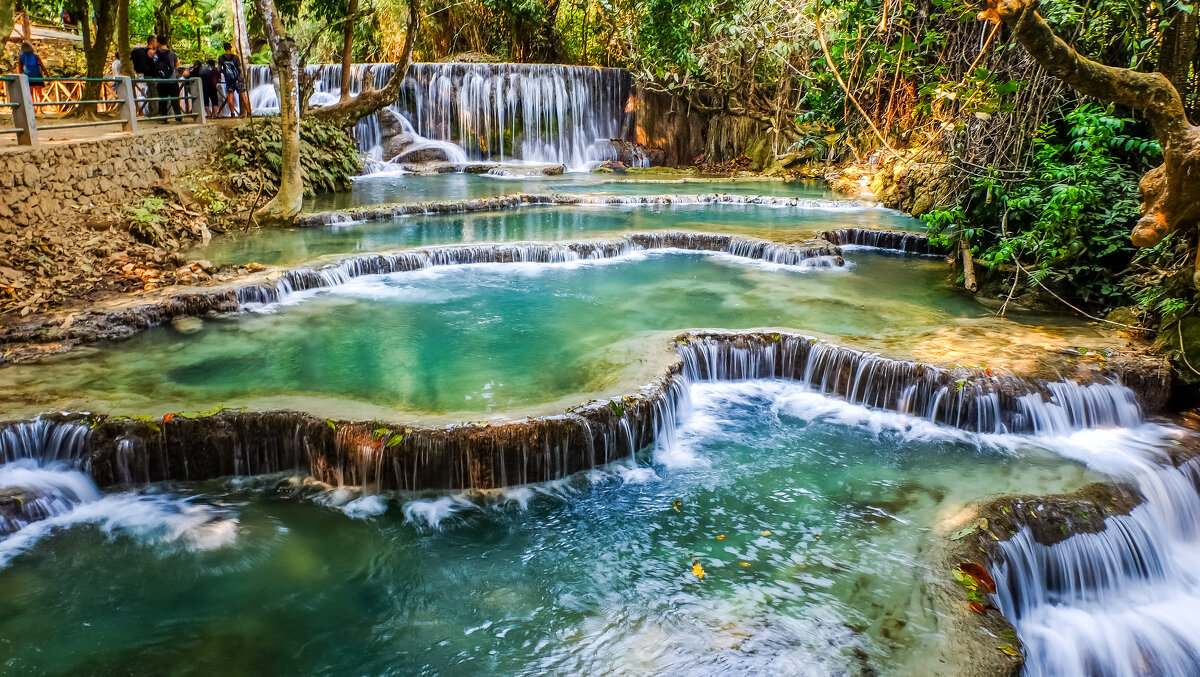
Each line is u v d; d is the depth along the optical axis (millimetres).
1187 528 6164
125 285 9445
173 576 4887
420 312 9273
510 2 25531
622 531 5438
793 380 7961
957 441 6703
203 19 28297
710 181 21312
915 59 8617
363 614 4613
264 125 17047
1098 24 8266
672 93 24453
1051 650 4773
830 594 4703
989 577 4691
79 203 10961
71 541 5191
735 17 19406
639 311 9281
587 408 6180
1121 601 5340
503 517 5578
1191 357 7188
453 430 5766
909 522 5480
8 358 7273
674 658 4199
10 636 4348
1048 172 8516
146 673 4121
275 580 4879
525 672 4152
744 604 4641
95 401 6250
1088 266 8766
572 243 11961
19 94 9836
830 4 8344
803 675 4012
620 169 23750
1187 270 7391
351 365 7469
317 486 5918
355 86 23453
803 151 22406
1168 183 6066
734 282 10672
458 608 4672
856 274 11273
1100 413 6957
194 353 7730
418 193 17562
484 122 23750
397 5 26625
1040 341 7832
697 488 5988
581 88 24750
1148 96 5859
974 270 10219
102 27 16203
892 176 17312
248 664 4207
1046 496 5629
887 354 7375
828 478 6129
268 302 9578
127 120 12844
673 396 6926
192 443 5898
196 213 13109
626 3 23859
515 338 8305
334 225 14016
